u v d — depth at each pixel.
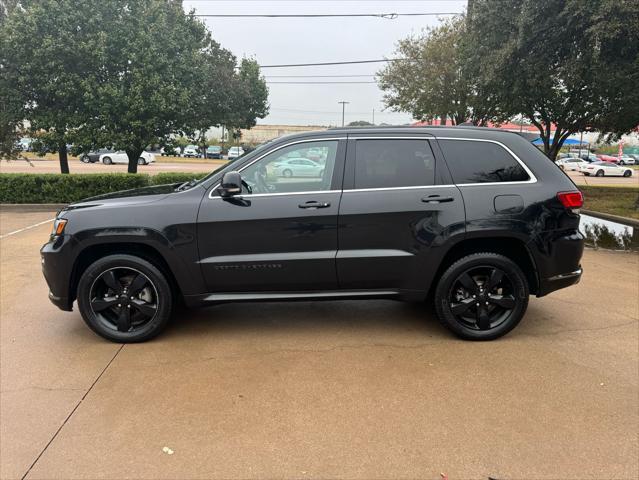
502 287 4.20
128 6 14.39
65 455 2.69
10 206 12.88
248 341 4.23
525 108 15.81
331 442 2.79
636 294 5.57
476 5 13.91
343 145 4.14
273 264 4.04
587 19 10.29
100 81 14.14
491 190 4.06
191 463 2.62
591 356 3.91
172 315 4.90
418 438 2.83
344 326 4.59
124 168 33.84
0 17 14.02
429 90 18.81
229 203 4.01
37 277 6.21
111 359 3.86
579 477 2.50
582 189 19.23
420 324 4.64
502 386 3.42
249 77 23.69
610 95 12.59
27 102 13.87
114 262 4.02
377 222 4.02
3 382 3.49
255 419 3.02
